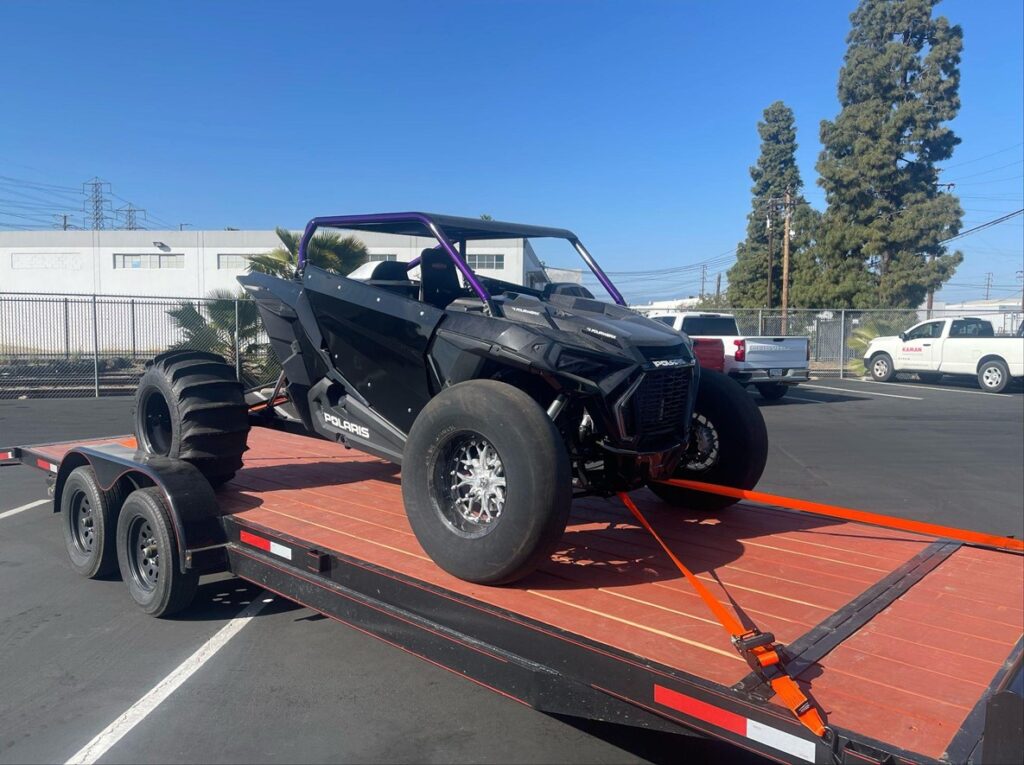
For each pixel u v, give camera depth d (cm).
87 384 1861
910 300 3173
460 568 352
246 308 1825
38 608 517
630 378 388
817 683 261
